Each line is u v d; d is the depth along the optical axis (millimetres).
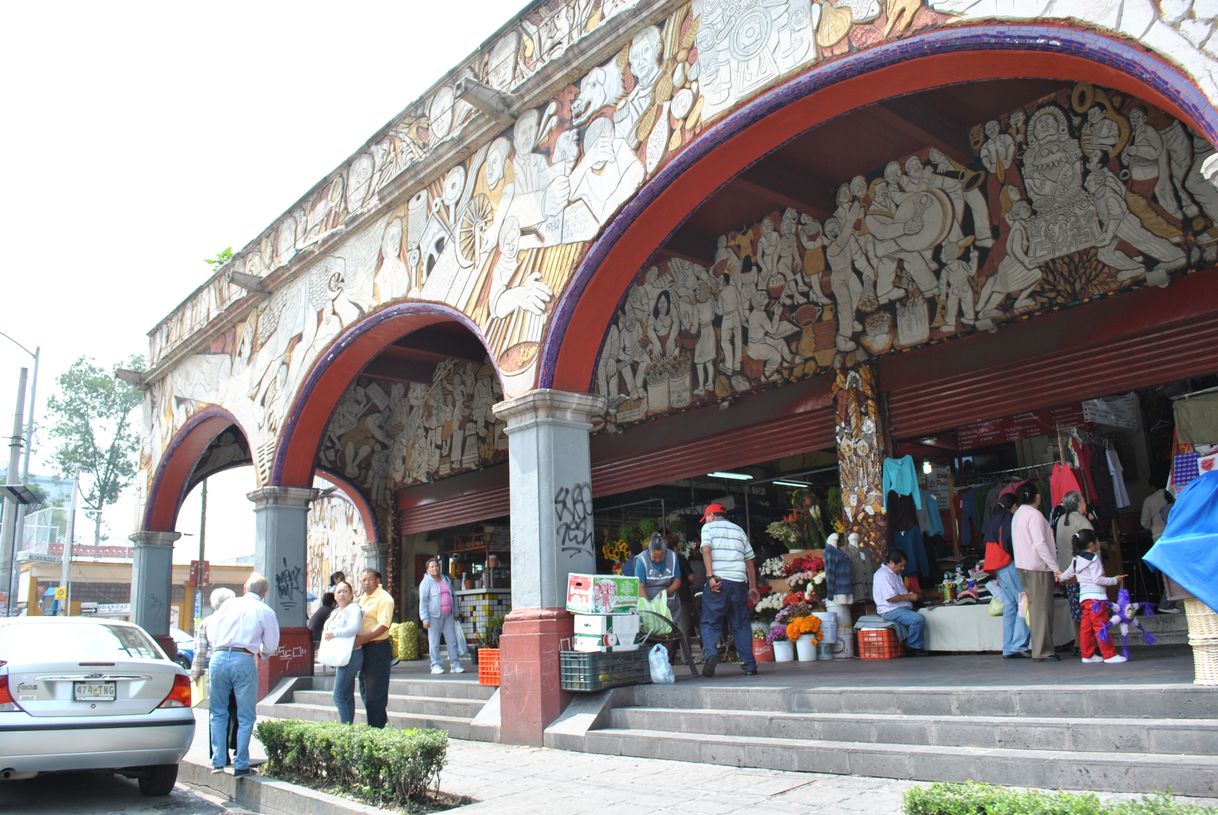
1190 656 7723
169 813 7648
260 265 16469
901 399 11688
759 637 11844
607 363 15398
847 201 12234
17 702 7379
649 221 9352
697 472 13969
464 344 18266
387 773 6656
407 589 21047
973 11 6660
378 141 13531
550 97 10422
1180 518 5906
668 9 9109
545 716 8930
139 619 19109
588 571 9695
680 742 7449
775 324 12969
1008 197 10711
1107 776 5051
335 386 14531
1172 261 9383
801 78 7785
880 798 5539
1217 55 5398
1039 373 10461
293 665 14219
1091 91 10094
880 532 11414
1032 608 8477
